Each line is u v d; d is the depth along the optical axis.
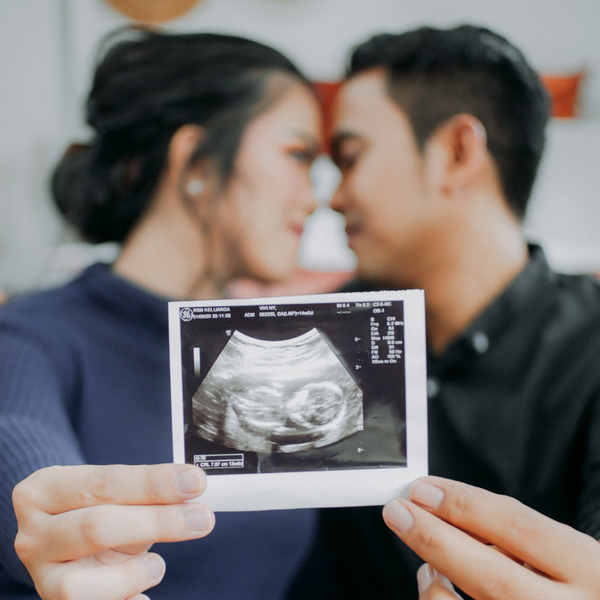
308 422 0.40
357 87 0.85
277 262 0.86
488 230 0.84
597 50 0.85
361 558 0.73
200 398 0.40
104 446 0.72
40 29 0.86
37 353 0.70
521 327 0.83
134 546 0.39
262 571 0.71
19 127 0.87
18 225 0.87
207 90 0.84
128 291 0.79
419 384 0.40
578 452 0.77
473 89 0.83
